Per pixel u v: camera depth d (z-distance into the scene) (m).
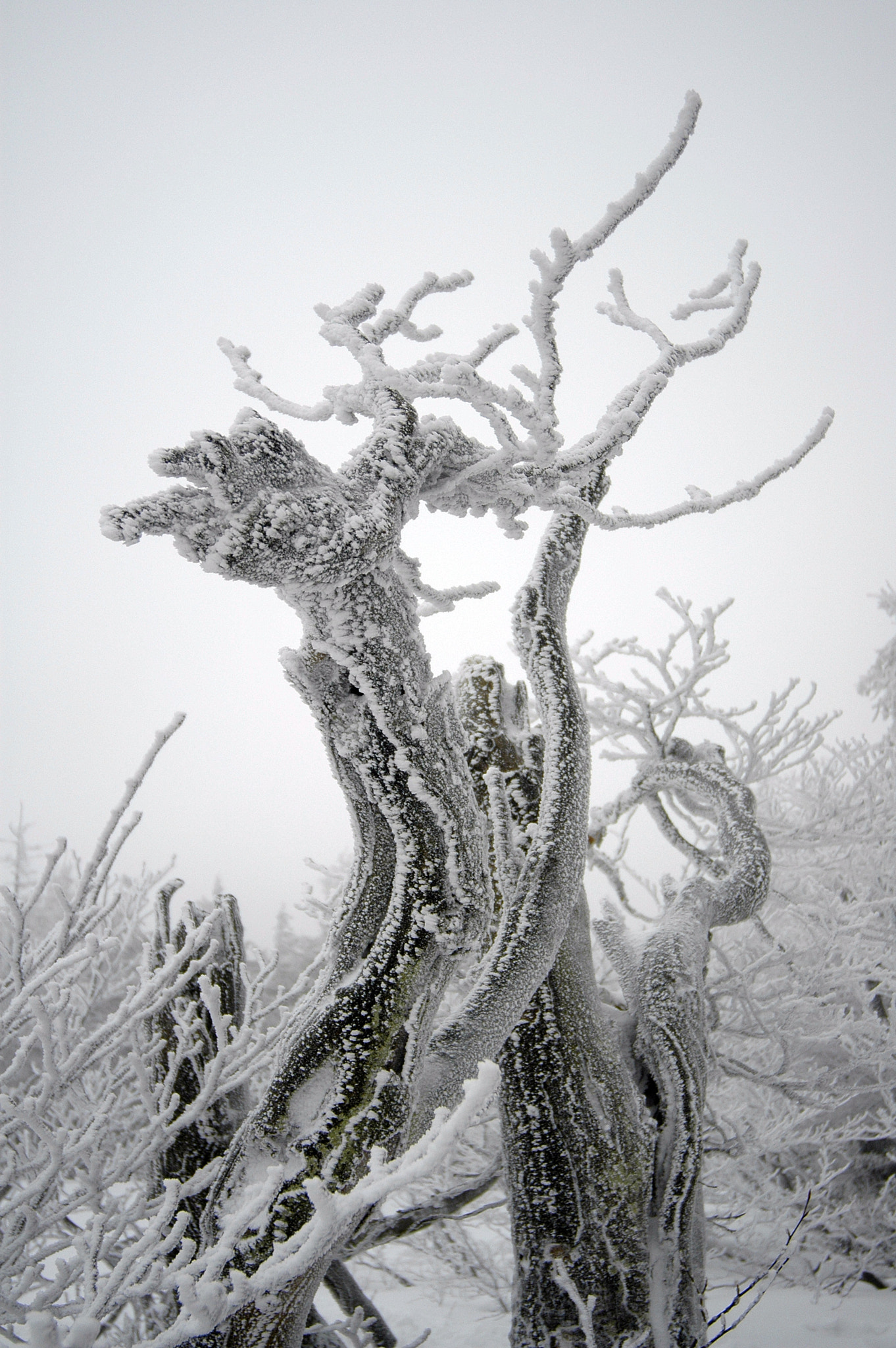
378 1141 2.04
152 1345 1.44
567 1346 3.07
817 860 8.74
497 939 2.79
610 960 4.38
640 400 2.59
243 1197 2.04
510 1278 6.64
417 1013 2.18
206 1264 1.56
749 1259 6.67
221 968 2.97
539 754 3.79
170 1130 2.28
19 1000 1.98
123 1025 2.19
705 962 4.50
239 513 1.84
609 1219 3.16
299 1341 2.12
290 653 2.24
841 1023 7.30
